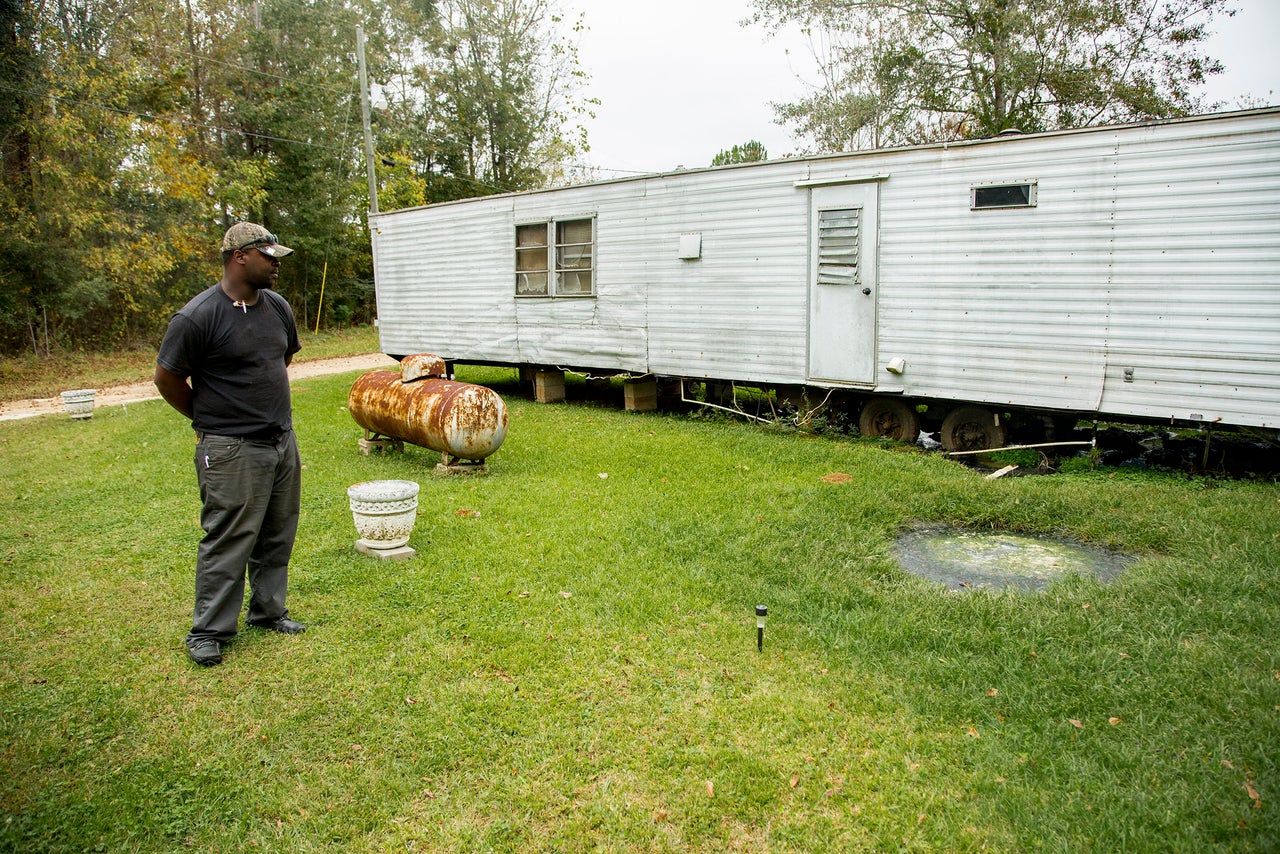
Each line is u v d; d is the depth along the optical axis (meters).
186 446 9.09
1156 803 2.63
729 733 3.11
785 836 2.55
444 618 4.16
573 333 11.12
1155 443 8.08
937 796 2.71
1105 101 16.91
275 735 3.11
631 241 10.26
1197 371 6.55
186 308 3.40
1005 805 2.65
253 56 24.25
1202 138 6.33
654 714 3.24
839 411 9.16
